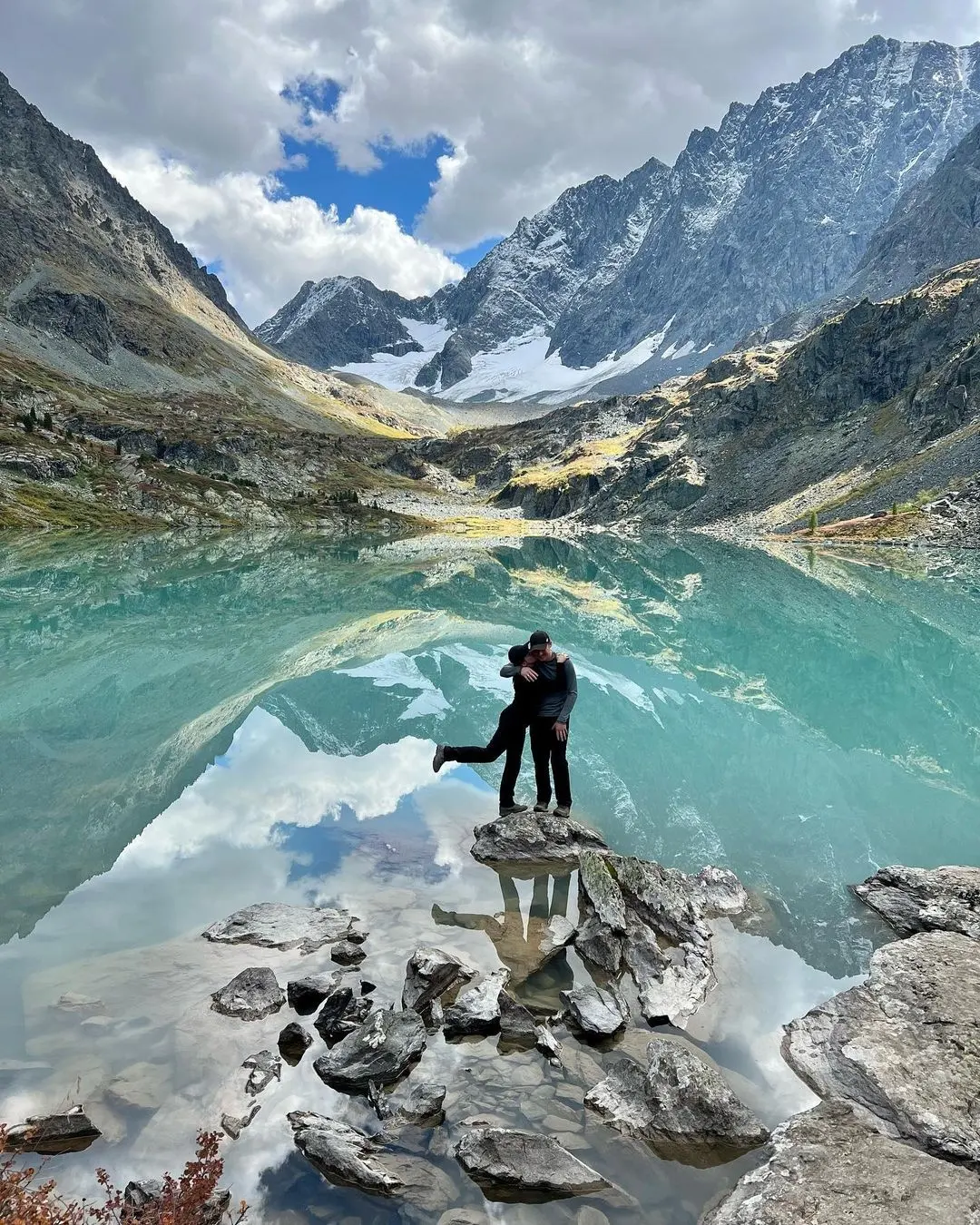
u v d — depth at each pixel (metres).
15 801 12.81
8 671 24.62
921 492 130.12
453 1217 4.95
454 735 17.52
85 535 114.75
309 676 24.08
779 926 9.33
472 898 9.67
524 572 76.19
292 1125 5.70
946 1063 6.63
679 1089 6.12
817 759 16.31
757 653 30.62
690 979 8.00
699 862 11.22
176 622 37.09
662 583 64.44
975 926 9.02
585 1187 5.25
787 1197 5.14
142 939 8.45
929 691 23.80
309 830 11.72
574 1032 7.07
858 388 197.25
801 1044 7.00
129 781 13.95
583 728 18.25
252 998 7.29
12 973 7.68
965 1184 5.29
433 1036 6.90
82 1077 6.11
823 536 126.50
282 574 67.75
